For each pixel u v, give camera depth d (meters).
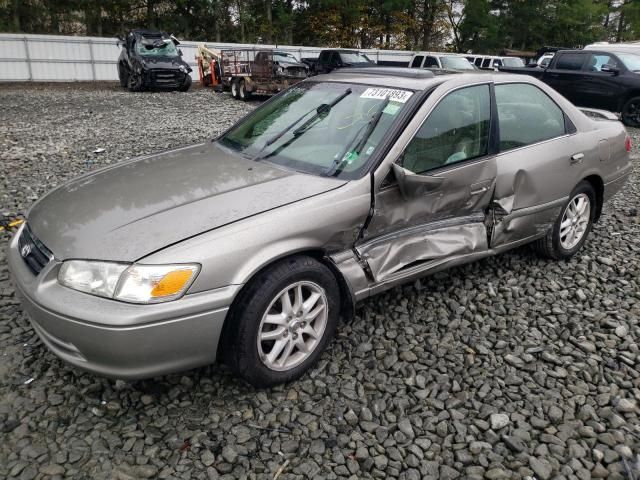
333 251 3.03
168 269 2.44
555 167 4.09
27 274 2.72
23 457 2.40
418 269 3.40
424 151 3.33
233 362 2.72
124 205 2.87
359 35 39.25
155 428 2.61
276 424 2.65
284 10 37.41
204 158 3.58
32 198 5.93
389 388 2.95
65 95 17.61
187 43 26.62
